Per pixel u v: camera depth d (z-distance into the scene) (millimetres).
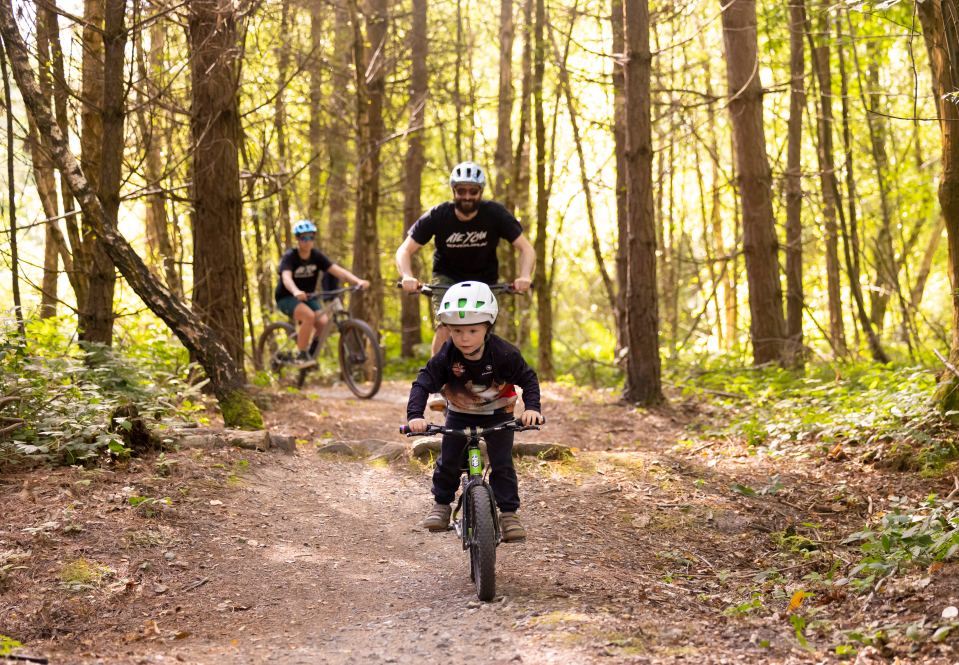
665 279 21312
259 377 12336
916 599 4836
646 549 6258
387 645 4602
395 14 17844
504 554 5984
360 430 9711
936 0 7461
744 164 13133
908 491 6914
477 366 5176
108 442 6957
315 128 16328
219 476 7141
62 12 8297
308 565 5828
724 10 12312
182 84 11766
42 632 4691
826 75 14539
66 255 10188
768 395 11195
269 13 10406
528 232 19062
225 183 10102
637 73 10672
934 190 17625
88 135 9938
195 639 4738
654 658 4293
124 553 5598
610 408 11062
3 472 6594
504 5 18078
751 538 6457
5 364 7523
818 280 20375
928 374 9203
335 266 12164
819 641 4586
